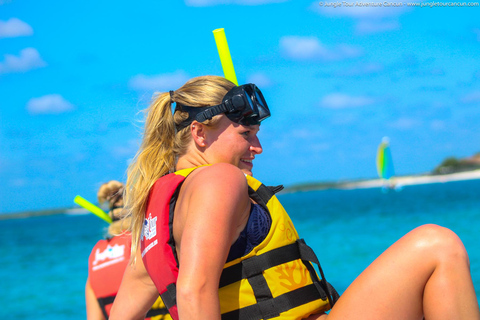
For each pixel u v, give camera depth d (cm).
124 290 641
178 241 514
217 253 452
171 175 556
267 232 516
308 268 544
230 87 595
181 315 437
